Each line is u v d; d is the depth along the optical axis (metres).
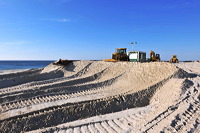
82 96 9.14
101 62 17.03
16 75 16.66
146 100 8.55
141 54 18.67
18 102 8.43
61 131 5.38
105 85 11.48
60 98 8.88
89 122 5.93
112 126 5.60
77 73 15.31
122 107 7.90
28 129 6.03
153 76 11.16
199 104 6.43
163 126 4.81
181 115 5.46
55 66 18.17
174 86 8.55
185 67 18.67
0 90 11.26
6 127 5.95
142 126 5.09
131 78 11.98
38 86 11.51
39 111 7.10
